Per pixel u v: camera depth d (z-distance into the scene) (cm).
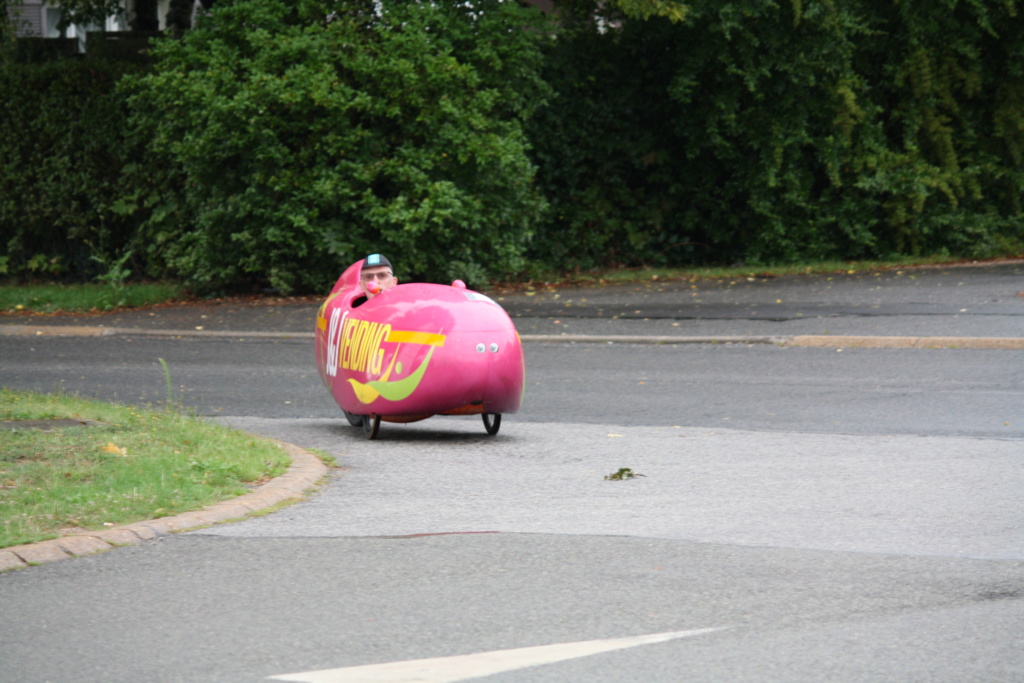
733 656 550
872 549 737
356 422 1271
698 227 3334
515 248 2741
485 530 789
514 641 571
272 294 2700
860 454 1082
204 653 555
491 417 1252
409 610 618
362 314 1207
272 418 1343
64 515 782
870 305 2256
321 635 580
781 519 820
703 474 990
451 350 1134
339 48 2583
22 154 2942
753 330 2047
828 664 540
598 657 550
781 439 1176
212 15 2659
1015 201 3338
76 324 2264
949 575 680
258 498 864
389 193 2647
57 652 557
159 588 656
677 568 695
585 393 1523
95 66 2919
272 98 2458
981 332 1931
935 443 1140
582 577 677
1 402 1237
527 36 2773
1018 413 1316
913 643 568
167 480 884
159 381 1623
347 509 855
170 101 2594
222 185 2639
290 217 2486
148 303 2573
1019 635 579
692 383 1594
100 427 1085
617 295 2561
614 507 861
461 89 2642
